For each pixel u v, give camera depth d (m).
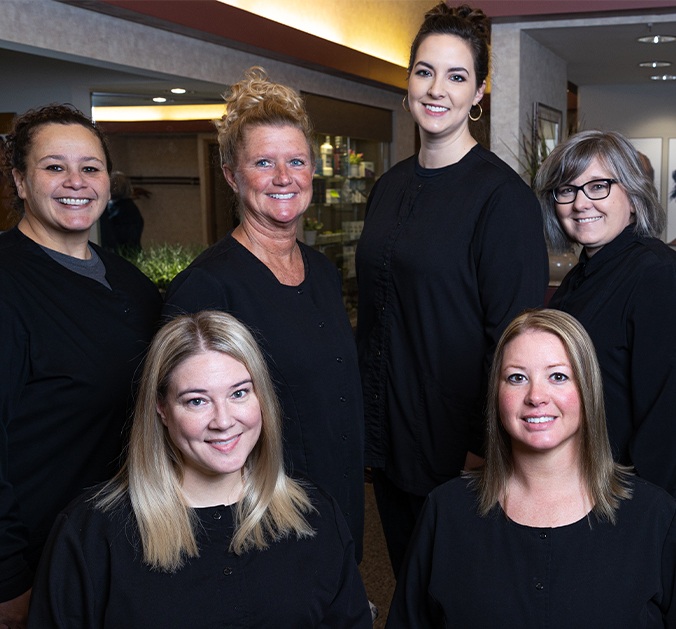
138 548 1.56
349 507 2.23
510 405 1.69
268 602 1.58
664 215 2.30
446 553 1.77
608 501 1.68
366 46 8.24
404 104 2.45
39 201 2.07
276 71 6.40
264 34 5.73
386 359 2.48
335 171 7.77
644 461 2.12
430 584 1.78
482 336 2.33
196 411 1.56
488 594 1.69
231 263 2.05
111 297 2.16
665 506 1.69
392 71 8.19
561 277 4.96
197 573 1.56
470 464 2.38
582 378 1.67
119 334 2.12
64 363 2.00
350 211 8.21
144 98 5.68
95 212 2.13
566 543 1.67
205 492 1.63
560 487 1.71
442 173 2.39
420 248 2.35
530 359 1.68
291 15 6.75
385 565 3.56
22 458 1.98
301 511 1.70
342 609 1.67
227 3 5.46
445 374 2.36
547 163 2.37
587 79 9.23
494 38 5.84
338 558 1.68
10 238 2.10
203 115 5.98
